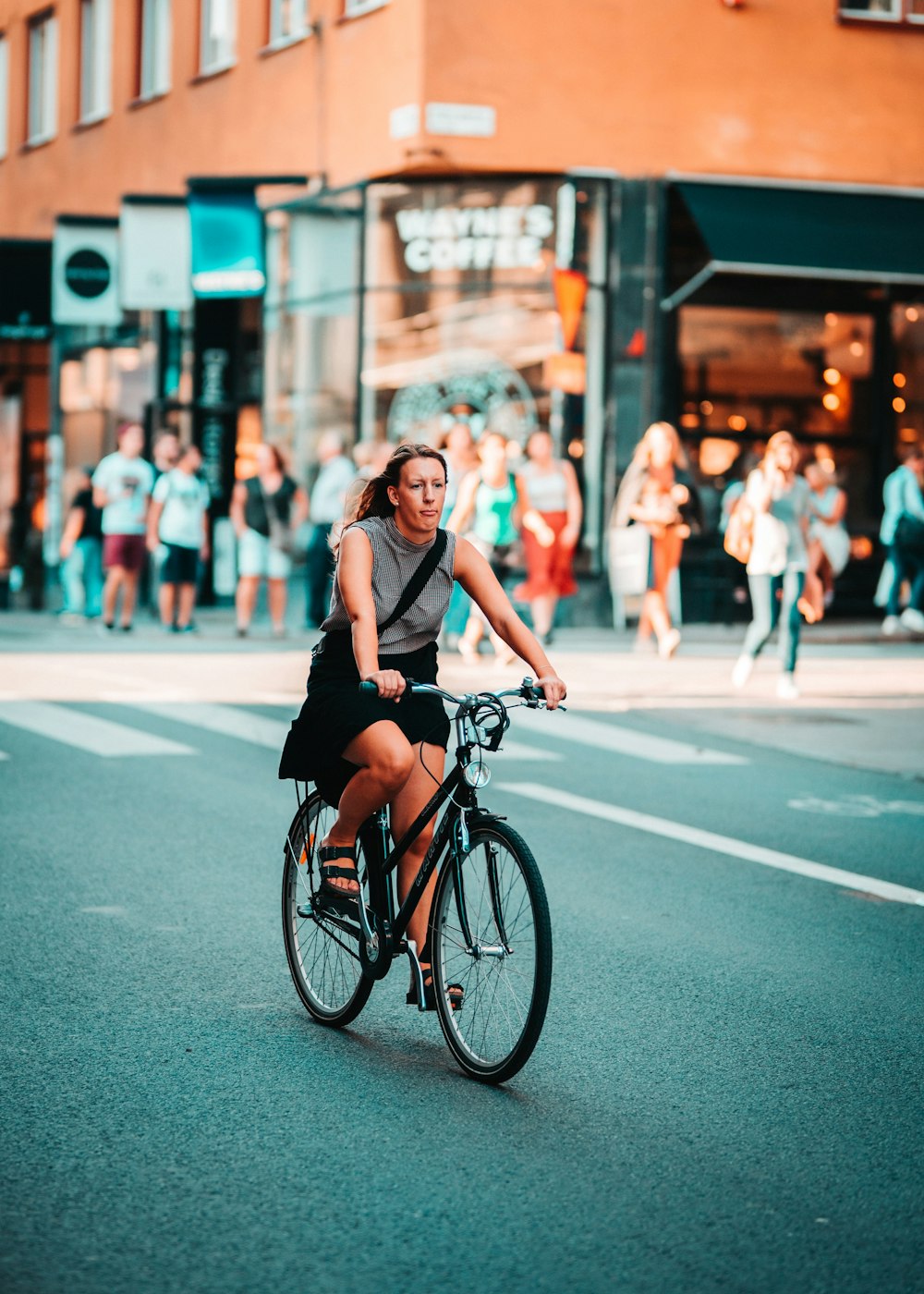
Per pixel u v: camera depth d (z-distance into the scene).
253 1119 6.18
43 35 40.38
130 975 8.10
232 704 17.33
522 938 6.54
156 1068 6.75
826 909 9.73
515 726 16.55
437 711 7.15
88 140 37.53
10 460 41.19
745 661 18.95
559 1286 4.81
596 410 27.17
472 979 6.80
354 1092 6.53
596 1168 5.74
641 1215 5.33
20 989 7.81
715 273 27.61
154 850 10.82
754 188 27.47
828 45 27.69
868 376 28.41
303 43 29.61
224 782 13.20
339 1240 5.10
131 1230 5.16
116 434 36.22
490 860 6.73
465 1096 6.50
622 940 8.93
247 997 7.82
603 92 26.95
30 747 14.55
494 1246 5.08
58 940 8.67
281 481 24.86
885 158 27.98
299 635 25.64
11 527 39.59
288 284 29.89
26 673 19.73
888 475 28.50
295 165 29.97
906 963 8.62
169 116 33.97
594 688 19.02
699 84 27.23
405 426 28.06
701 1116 6.30
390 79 27.28
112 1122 6.12
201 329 31.89
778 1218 5.34
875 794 13.61
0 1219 5.23
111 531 25.44
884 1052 7.15
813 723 17.11
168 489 25.44
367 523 6.96
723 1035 7.34
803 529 18.64
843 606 28.17
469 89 26.62
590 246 27.09
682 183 27.20
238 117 31.61
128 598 25.75
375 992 8.07
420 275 27.84
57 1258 4.95
